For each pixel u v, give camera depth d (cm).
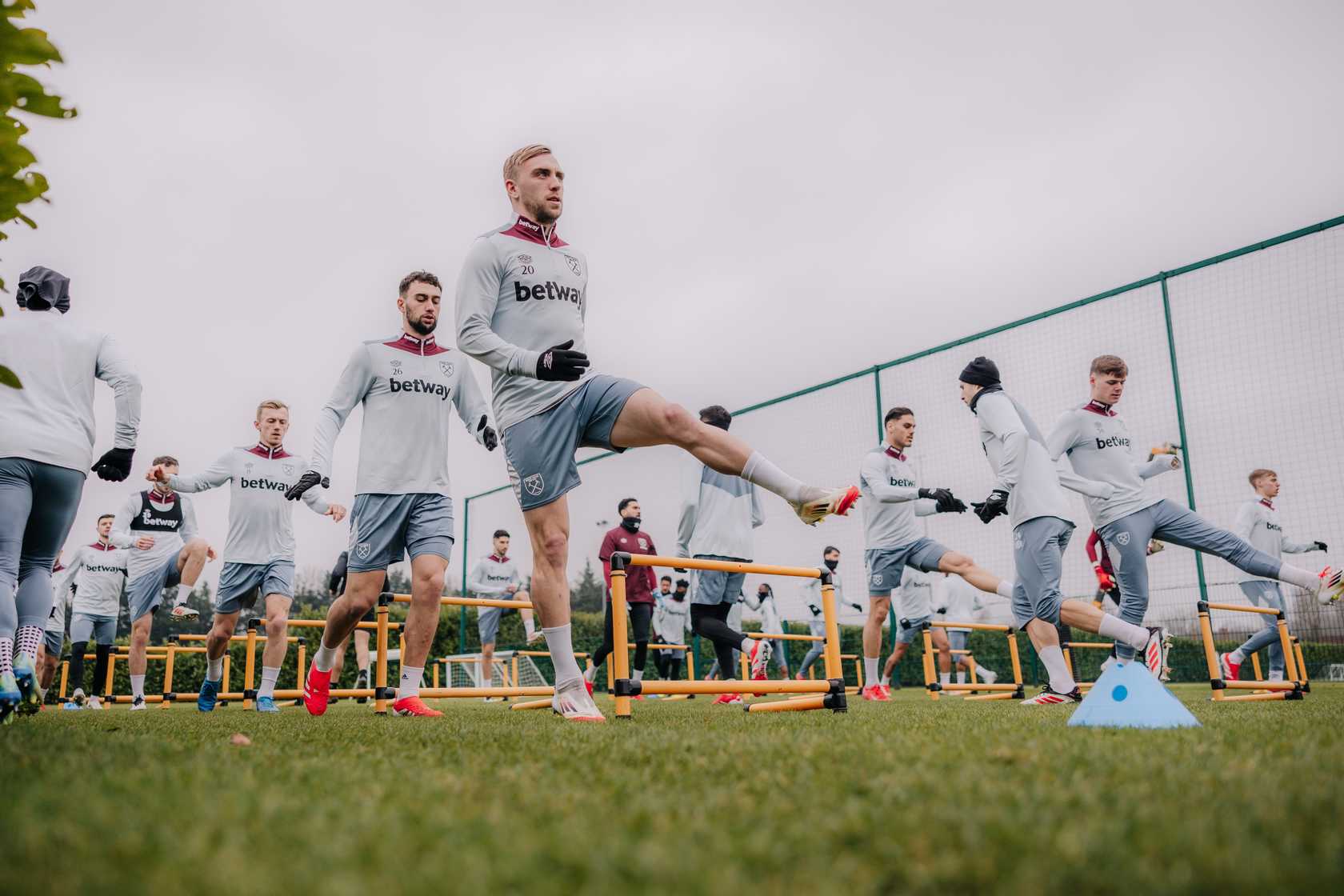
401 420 457
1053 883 76
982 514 518
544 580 349
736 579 639
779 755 172
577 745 204
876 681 689
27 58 166
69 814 106
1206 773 138
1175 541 498
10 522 304
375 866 82
